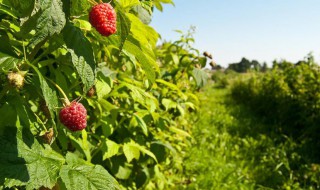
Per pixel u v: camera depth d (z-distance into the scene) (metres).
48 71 0.39
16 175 0.24
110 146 0.48
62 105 0.29
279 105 2.20
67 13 0.25
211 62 0.76
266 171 1.22
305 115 1.78
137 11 0.48
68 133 0.34
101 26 0.25
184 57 0.80
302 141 1.55
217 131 1.75
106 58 0.53
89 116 0.50
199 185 1.00
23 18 0.23
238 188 1.05
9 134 0.26
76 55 0.25
